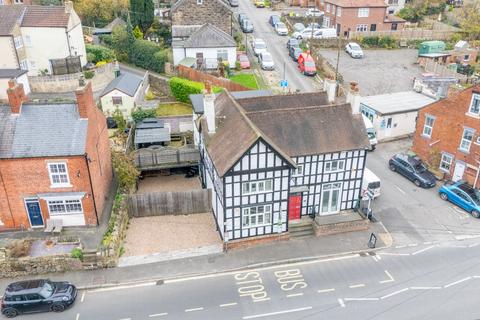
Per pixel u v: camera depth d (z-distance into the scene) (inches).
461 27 2859.3
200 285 1011.9
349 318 916.6
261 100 1293.1
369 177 1325.0
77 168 1111.0
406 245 1138.7
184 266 1069.8
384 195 1352.1
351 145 1162.6
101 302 965.8
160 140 1472.7
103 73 1903.3
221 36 2133.4
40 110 1147.3
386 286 1003.9
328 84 1337.4
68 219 1167.0
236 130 1102.4
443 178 1451.8
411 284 1009.5
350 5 2655.0
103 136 1284.4
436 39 2773.1
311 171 1163.9
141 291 995.9
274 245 1139.9
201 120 1274.6
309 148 1141.7
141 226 1220.5
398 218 1245.1
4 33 1772.9
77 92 1099.3
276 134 1143.0
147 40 2271.2
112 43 2208.4
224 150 1087.6
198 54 2128.4
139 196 1230.9
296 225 1187.9
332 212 1238.9
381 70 2304.4
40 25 1843.0
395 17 2859.3
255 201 1091.9
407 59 2504.9
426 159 1517.0
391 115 1660.9
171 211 1269.7
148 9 2390.5
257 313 933.2
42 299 927.7
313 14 2827.3
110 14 2669.8
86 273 1048.2
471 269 1053.2
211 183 1234.0
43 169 1105.4
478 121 1307.8
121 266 1069.8
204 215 1274.6
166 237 1175.0
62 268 1051.9
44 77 1775.3
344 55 2534.5
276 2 3563.0
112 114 1675.7
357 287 1002.1
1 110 1146.0
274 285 1010.7
